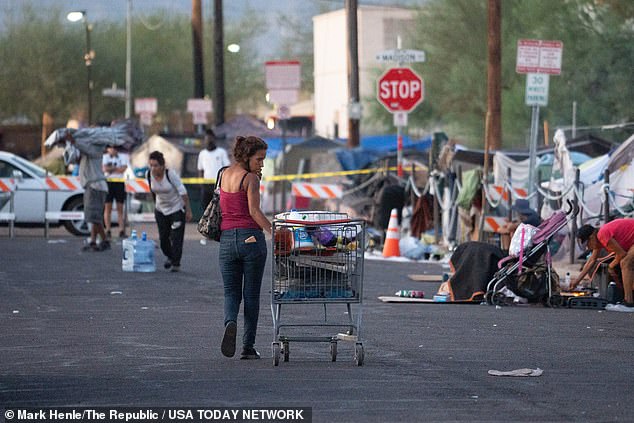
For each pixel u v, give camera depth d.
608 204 38.41
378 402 17.94
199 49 102.12
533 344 24.53
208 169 60.03
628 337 25.75
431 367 21.38
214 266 43.50
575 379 20.08
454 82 89.88
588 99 77.31
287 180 80.44
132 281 37.88
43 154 123.75
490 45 63.16
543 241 32.06
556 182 45.66
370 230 50.91
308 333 26.25
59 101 145.50
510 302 32.19
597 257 32.59
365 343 24.64
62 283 37.19
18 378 20.14
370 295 34.41
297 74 61.25
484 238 44.66
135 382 19.72
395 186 52.16
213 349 23.70
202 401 17.98
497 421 16.58
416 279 38.62
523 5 85.00
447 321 28.44
